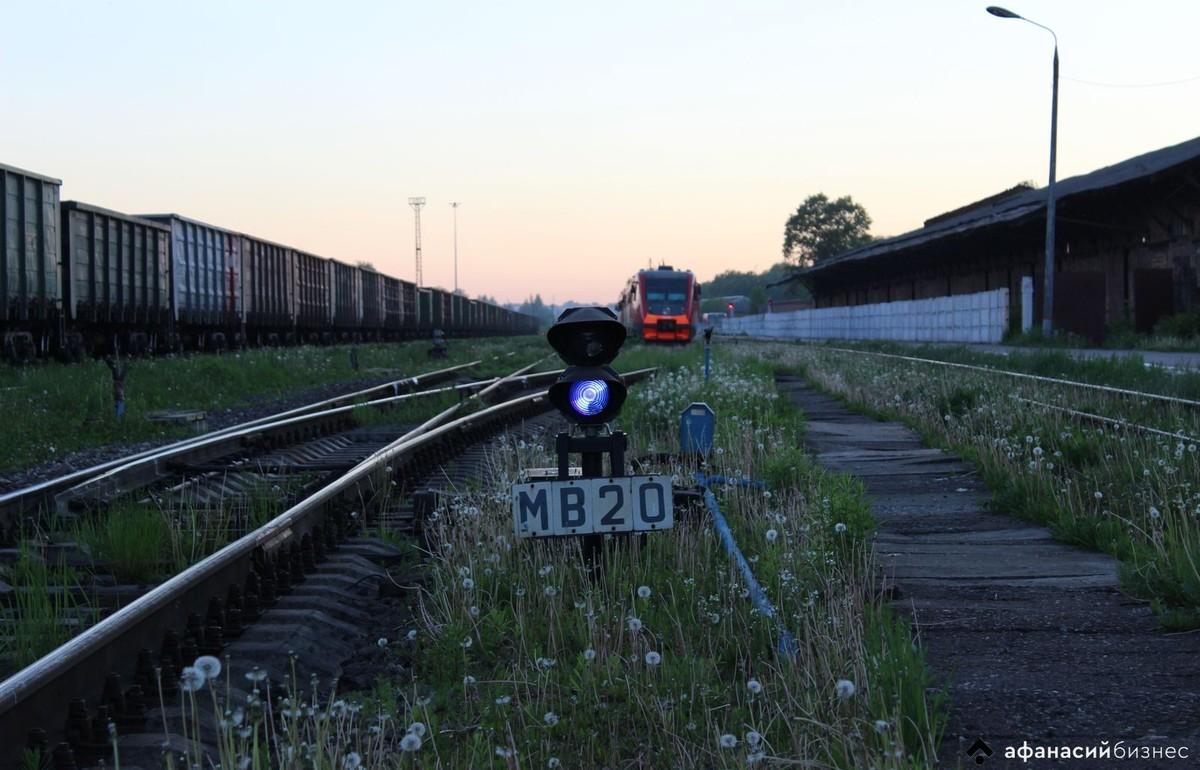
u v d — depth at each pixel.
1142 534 6.54
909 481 9.58
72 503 8.12
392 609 5.52
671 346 45.22
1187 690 4.09
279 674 4.41
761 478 8.38
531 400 17.86
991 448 9.78
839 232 141.00
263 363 23.86
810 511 6.64
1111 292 38.62
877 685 3.76
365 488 8.41
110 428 13.55
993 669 4.40
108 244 24.33
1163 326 33.09
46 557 6.54
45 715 3.73
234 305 32.31
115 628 4.18
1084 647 4.67
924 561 6.36
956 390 14.59
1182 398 12.80
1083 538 6.79
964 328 43.12
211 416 16.39
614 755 3.58
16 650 4.48
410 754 3.51
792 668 3.97
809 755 3.44
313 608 5.31
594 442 5.48
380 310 51.81
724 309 172.75
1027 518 7.73
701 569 5.64
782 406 15.07
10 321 20.52
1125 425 9.30
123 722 3.86
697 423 9.46
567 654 4.64
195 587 5.07
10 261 19.95
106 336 25.56
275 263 36.22
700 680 4.10
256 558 5.80
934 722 3.63
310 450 12.48
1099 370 18.11
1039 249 44.75
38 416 13.84
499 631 4.84
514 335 116.31
